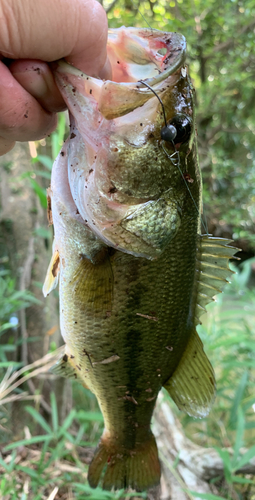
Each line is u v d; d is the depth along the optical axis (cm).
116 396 28
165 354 27
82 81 20
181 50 22
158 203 23
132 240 23
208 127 135
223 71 111
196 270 27
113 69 24
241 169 135
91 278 25
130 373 27
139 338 26
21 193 55
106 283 25
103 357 26
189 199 24
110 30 24
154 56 23
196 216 25
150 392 29
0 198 56
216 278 27
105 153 22
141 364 27
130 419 29
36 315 55
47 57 19
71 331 26
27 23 18
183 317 27
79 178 23
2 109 19
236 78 104
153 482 31
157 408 49
